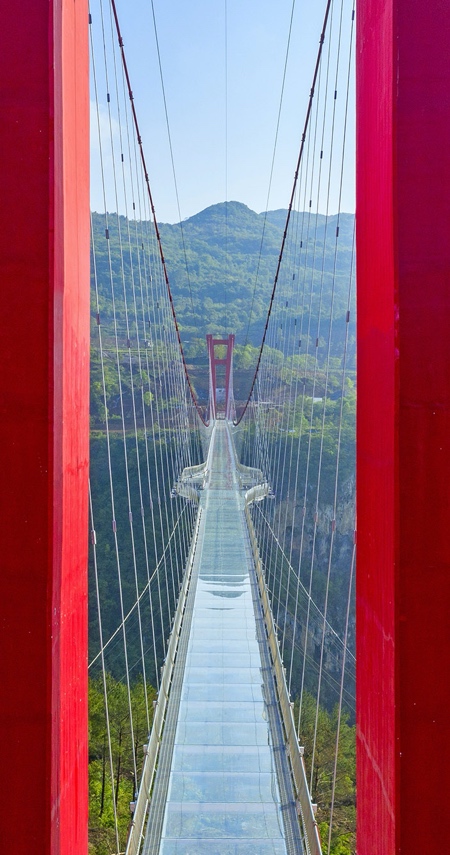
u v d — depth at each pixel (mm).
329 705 20781
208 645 12953
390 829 4234
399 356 4113
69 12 4543
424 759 4109
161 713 9656
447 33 4102
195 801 8180
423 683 4113
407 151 4102
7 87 4047
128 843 6410
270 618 12781
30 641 4035
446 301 4102
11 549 4043
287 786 8430
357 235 5352
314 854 6656
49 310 4059
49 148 4051
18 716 4027
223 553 20516
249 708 10539
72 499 4676
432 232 4102
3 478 4055
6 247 4055
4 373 4055
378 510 4574
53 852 4074
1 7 4055
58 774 4207
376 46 4652
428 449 4113
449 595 4105
